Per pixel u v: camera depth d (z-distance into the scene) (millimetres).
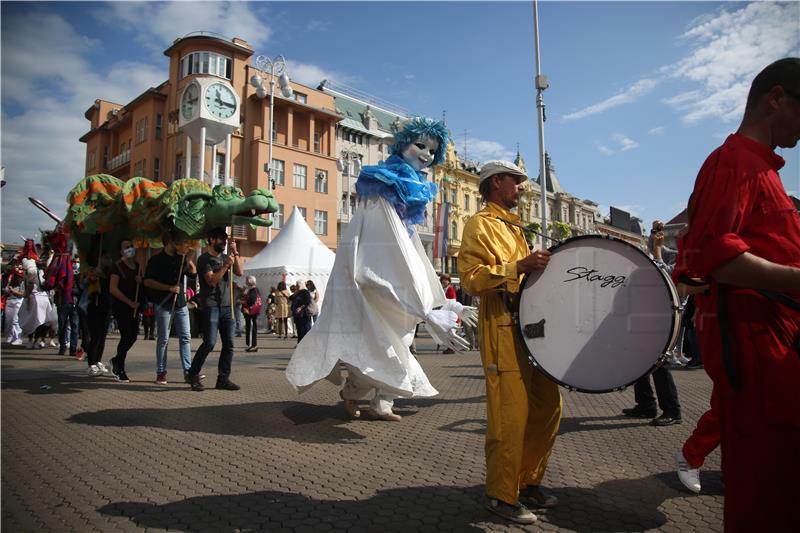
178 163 32906
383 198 4695
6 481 3025
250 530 2418
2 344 11695
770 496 1655
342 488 2984
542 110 15344
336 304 4609
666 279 2207
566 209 51625
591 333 2342
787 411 1653
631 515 2662
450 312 4453
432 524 2506
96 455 3551
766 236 1743
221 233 6242
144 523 2477
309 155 32969
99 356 7098
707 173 1824
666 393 4621
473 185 51688
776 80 1831
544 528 2486
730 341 1749
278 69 20781
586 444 3994
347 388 4781
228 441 3963
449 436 4176
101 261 7137
